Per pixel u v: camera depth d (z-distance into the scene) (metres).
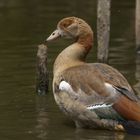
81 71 13.45
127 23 24.59
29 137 12.70
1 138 12.63
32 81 16.66
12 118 13.89
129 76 16.97
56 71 13.89
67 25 14.25
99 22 18.34
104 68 13.48
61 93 13.48
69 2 29.66
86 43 14.06
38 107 14.71
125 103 12.80
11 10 27.92
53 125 13.48
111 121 12.94
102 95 13.00
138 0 20.05
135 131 12.78
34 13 26.98
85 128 13.33
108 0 18.23
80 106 13.16
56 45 20.62
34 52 19.78
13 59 18.95
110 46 20.66
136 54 19.50
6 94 15.58
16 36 22.39
